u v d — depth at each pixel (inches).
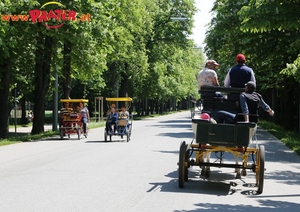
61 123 1027.3
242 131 406.6
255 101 428.5
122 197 374.3
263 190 426.6
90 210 326.0
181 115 3449.8
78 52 1275.8
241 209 342.3
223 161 631.2
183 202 361.1
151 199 369.7
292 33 841.5
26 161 611.2
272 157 697.6
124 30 1561.3
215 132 410.3
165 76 2869.1
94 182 443.2
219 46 1455.5
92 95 2566.4
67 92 1433.3
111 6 1258.6
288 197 394.9
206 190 416.5
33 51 1208.2
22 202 350.0
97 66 1366.9
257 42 1059.9
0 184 430.3
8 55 940.6
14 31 908.0
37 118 1274.6
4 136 1107.9
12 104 2193.7
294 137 1055.0
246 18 615.2
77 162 595.2
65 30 1079.6
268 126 1571.1
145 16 2140.7
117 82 2218.3
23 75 1487.5
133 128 1475.1
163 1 2479.1
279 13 605.9
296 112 1375.5
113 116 940.6
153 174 496.7
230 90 432.8
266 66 1222.3
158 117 2910.9
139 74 2321.6
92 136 1130.0
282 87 1326.3
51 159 631.2
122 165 565.6
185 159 425.7
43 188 410.0
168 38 2461.9
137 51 2226.9
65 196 374.6
